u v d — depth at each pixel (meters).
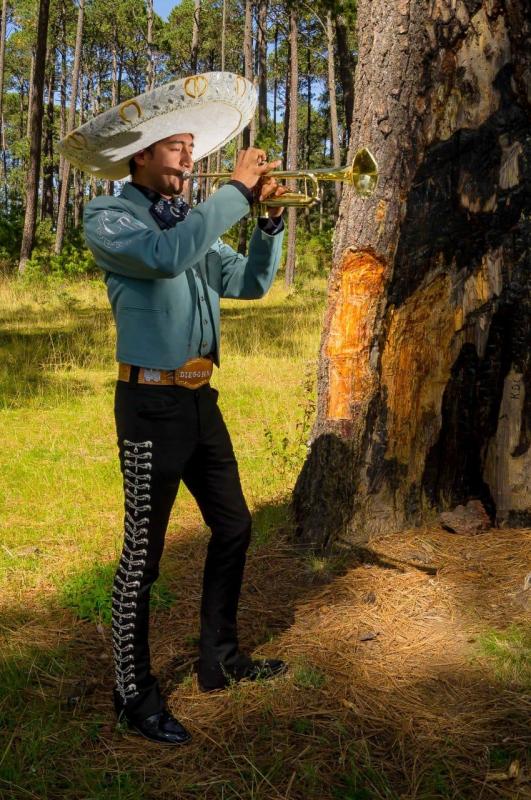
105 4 50.22
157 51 53.47
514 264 3.85
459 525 3.99
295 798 2.35
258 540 4.05
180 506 4.88
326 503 3.89
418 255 3.77
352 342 3.78
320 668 2.99
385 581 3.60
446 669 2.97
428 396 3.96
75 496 5.18
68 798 2.37
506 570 3.63
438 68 3.62
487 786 2.38
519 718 2.67
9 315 14.16
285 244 26.39
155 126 2.42
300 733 2.63
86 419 7.26
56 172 53.31
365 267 3.71
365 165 2.43
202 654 2.88
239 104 2.55
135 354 2.46
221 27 48.47
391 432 3.92
